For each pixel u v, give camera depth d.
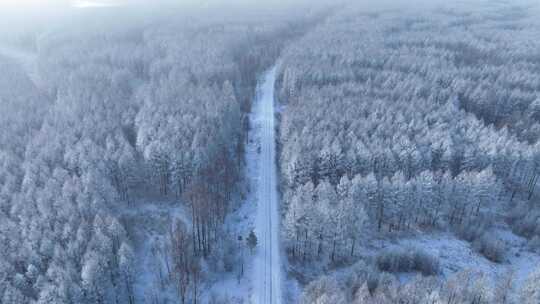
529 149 86.19
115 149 84.56
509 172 88.88
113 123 98.06
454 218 80.62
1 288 50.88
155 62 154.50
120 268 55.94
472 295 50.28
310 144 85.44
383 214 77.19
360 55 165.12
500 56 178.50
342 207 63.97
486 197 77.94
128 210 78.75
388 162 83.31
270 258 67.50
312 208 64.50
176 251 62.22
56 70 146.62
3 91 120.94
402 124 99.12
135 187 84.81
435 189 75.19
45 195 65.94
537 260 70.75
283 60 164.12
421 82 135.00
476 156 87.44
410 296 48.41
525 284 52.81
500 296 53.28
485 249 71.44
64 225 60.34
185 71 142.00
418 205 75.62
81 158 77.62
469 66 163.25
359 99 118.06
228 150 97.38
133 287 61.06
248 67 169.50
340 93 122.25
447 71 148.75
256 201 83.31
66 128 93.00
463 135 97.25
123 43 197.38
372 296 53.28
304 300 51.44
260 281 62.59
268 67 186.38
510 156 86.75
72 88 121.31
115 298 56.84
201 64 150.62
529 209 85.31
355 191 71.69
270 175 93.50
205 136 88.56
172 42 185.50
